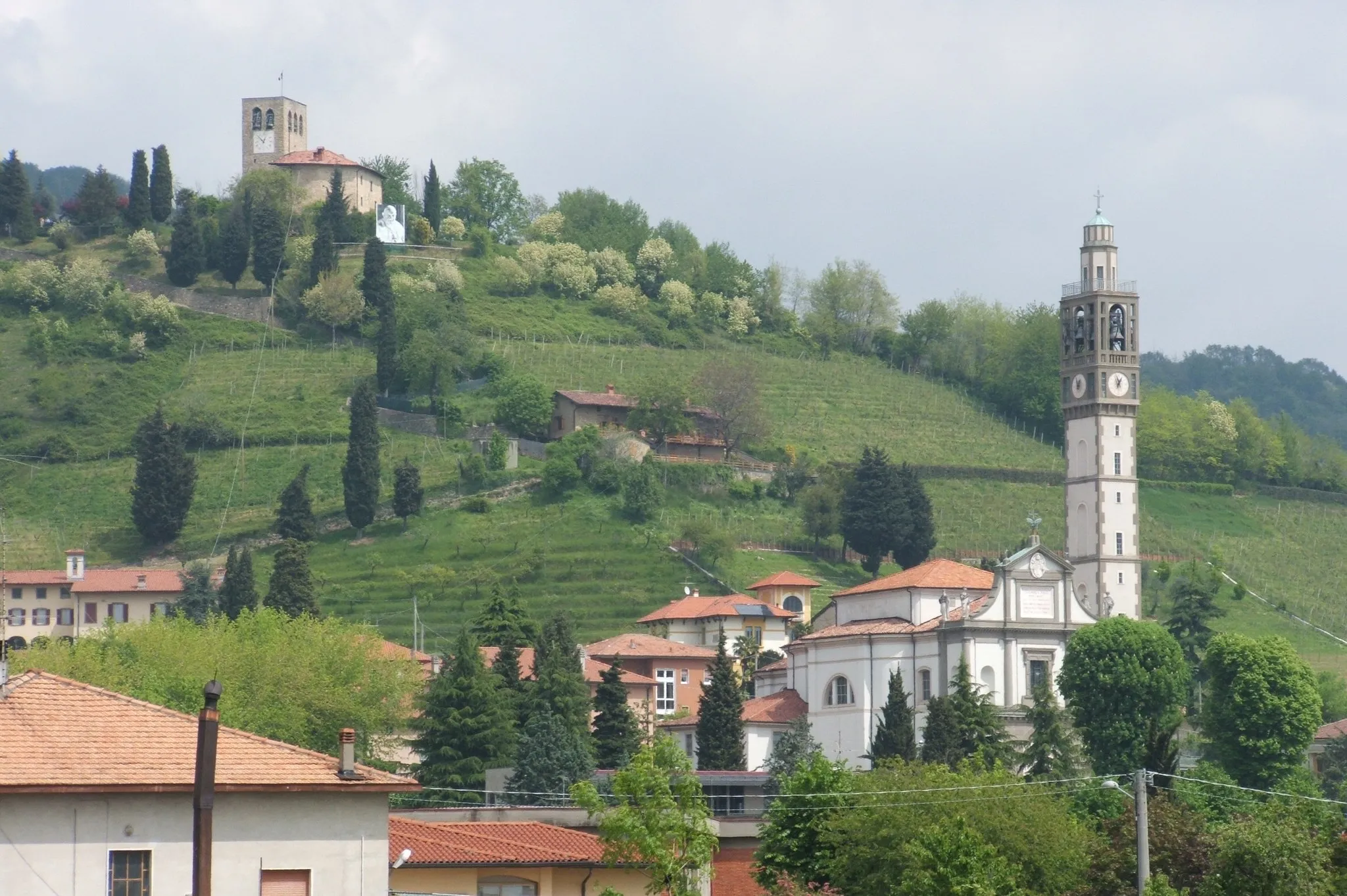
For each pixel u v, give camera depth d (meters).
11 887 83.81
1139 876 116.25
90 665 197.25
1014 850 130.00
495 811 137.38
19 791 83.56
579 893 114.94
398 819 122.06
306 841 89.06
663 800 106.69
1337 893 120.62
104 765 86.50
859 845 128.50
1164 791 161.50
